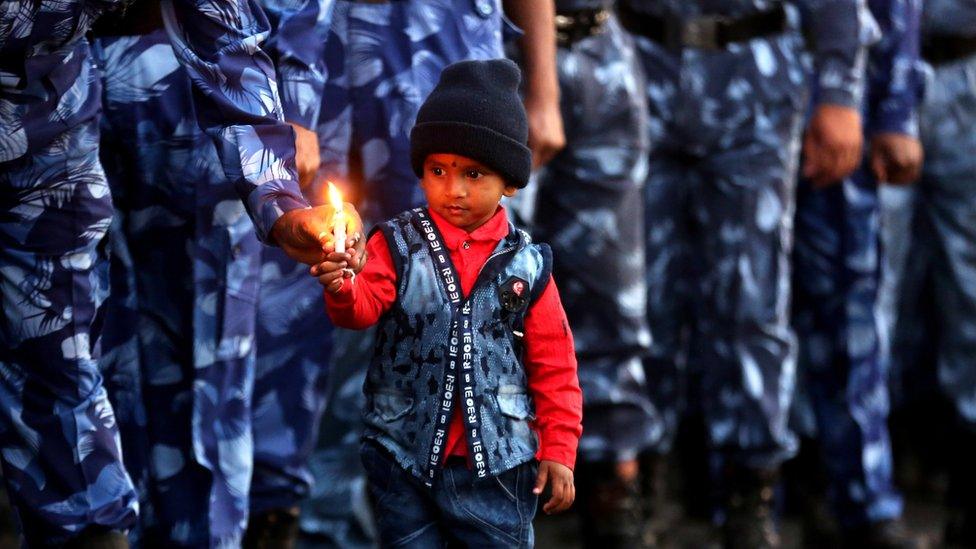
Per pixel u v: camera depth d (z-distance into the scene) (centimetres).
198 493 834
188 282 823
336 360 922
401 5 843
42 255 696
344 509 930
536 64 928
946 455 1379
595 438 1066
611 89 1058
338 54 843
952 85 1330
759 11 1116
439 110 659
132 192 814
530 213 995
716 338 1129
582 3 1048
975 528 1323
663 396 1188
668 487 1363
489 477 666
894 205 1346
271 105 673
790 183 1128
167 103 804
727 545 1129
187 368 830
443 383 661
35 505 710
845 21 1142
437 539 680
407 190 852
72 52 684
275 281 870
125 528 722
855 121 1153
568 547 1235
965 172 1336
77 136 690
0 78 665
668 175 1147
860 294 1216
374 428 675
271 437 876
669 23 1134
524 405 673
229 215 811
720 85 1121
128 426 832
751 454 1117
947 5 1329
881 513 1219
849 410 1216
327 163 849
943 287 1355
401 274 661
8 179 686
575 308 1070
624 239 1070
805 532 1250
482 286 663
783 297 1120
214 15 664
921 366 1389
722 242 1127
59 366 705
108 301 776
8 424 707
